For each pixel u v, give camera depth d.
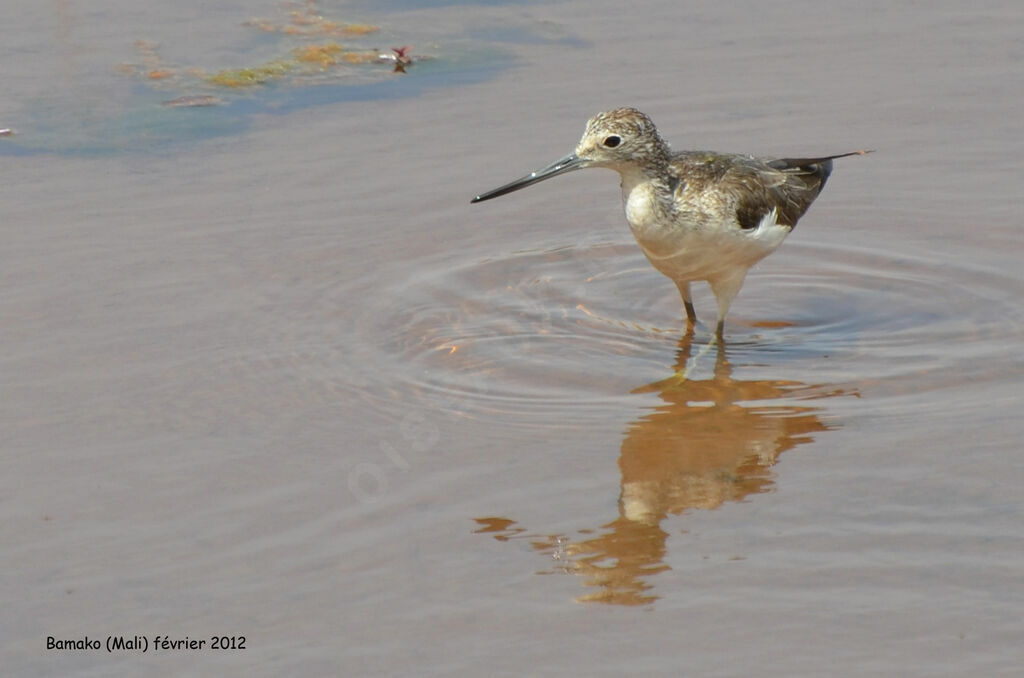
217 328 12.00
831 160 13.86
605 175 15.79
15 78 17.70
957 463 9.74
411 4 20.75
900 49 18.22
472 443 10.24
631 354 11.97
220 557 8.73
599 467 9.89
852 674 7.45
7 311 12.16
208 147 15.93
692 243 12.17
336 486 9.58
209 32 19.48
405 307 12.57
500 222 14.45
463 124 16.39
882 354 11.82
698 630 7.91
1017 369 11.28
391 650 7.77
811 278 13.58
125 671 7.63
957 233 14.09
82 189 14.81
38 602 8.27
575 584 8.41
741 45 18.50
